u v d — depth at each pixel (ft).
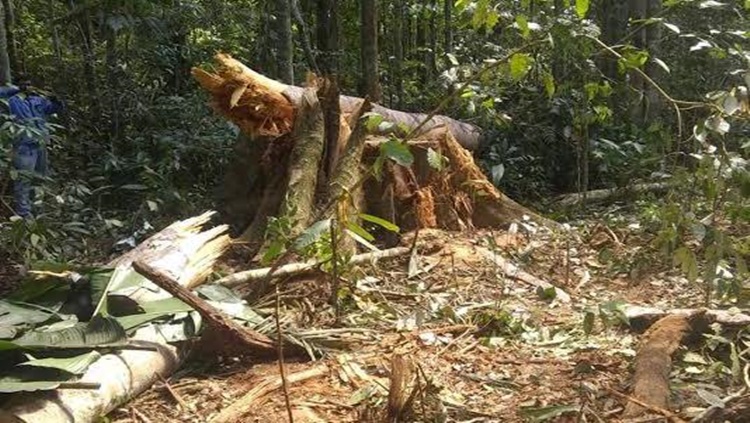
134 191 26.03
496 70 18.43
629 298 16.97
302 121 20.56
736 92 13.39
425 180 21.27
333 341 13.83
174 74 35.99
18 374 10.87
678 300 16.46
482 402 11.64
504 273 18.12
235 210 21.71
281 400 11.84
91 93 31.32
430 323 15.07
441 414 10.92
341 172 19.95
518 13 17.92
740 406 10.53
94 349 11.83
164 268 14.93
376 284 17.37
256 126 20.83
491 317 14.78
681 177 17.37
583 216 25.27
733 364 11.82
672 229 14.90
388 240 20.27
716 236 13.96
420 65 42.16
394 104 40.09
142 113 30.01
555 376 12.48
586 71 23.30
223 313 13.64
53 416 10.39
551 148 29.48
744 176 14.97
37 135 22.62
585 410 10.89
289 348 13.52
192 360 13.38
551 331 14.71
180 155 26.99
